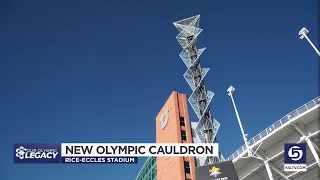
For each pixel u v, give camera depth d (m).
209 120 39.09
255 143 37.38
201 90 41.94
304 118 33.94
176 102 87.19
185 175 72.38
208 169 26.33
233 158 40.00
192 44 46.41
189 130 82.12
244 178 42.00
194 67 44.22
